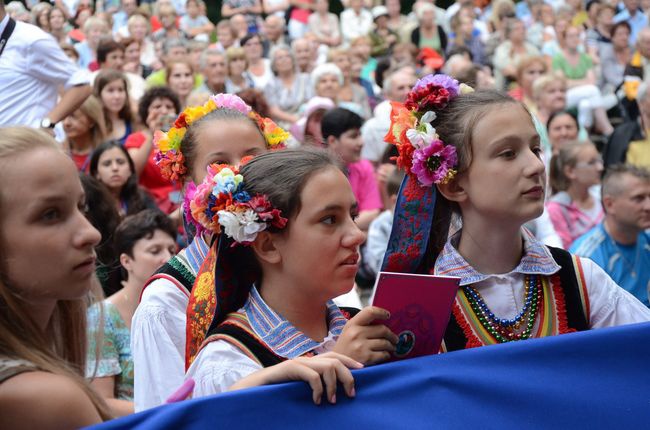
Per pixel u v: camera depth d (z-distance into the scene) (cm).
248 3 2428
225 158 519
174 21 2088
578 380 343
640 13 2189
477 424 332
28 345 297
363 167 1071
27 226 297
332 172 374
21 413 279
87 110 1057
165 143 541
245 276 392
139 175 1055
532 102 1545
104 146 930
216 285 387
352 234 371
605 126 1534
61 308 328
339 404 324
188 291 499
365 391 328
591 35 2080
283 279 378
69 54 1766
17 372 285
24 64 889
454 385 335
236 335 375
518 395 337
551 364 343
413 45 2002
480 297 414
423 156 412
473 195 412
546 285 419
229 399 312
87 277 307
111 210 765
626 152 1217
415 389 332
